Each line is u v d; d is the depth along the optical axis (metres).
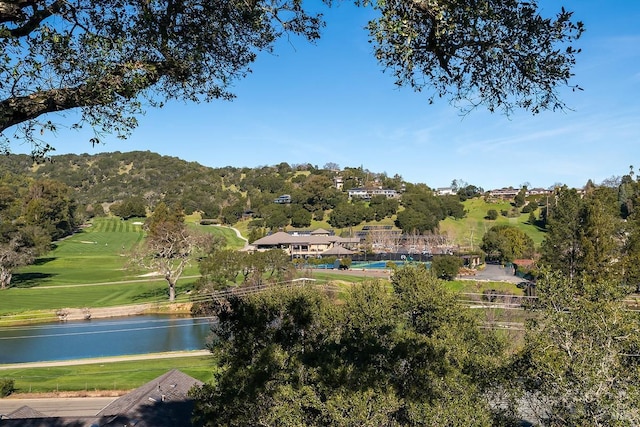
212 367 37.84
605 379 12.23
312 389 12.82
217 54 6.99
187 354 42.69
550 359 13.15
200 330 51.62
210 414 13.18
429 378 14.33
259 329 14.36
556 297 14.59
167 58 6.10
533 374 13.87
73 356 42.94
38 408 31.33
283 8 6.75
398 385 14.19
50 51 5.50
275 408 12.14
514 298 44.50
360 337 15.70
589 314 13.31
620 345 13.20
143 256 70.81
